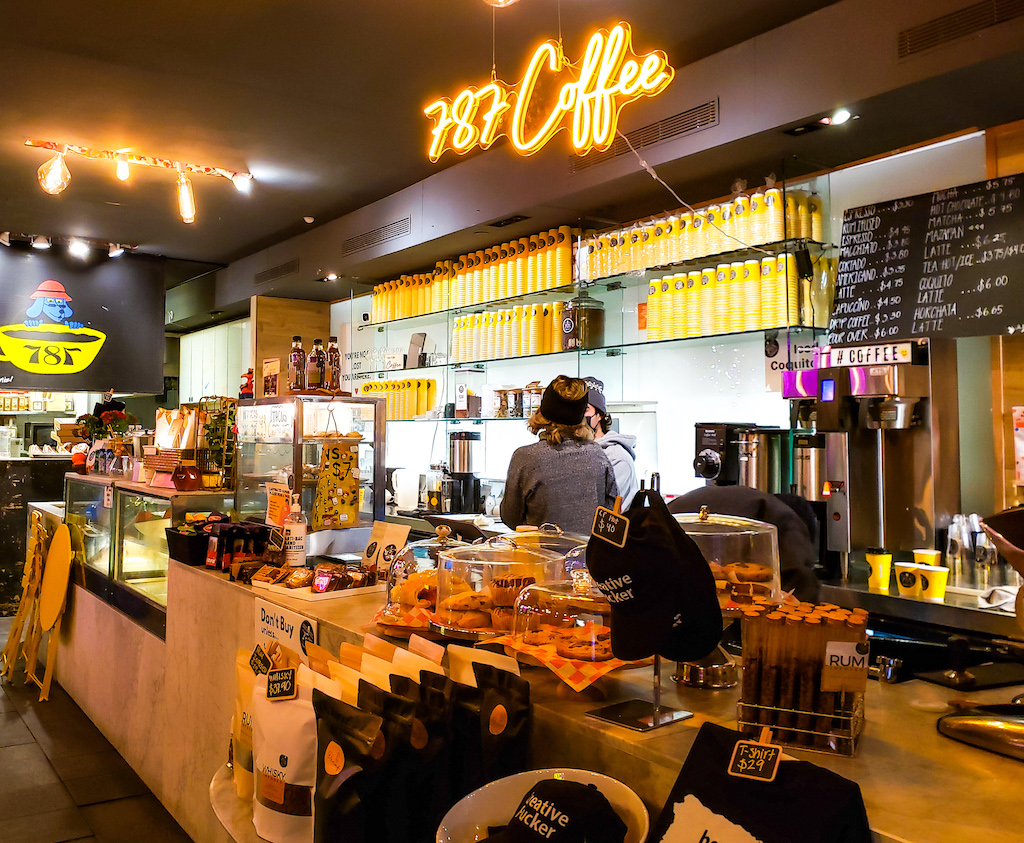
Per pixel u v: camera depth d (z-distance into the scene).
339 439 3.37
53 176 4.51
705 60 3.41
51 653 4.56
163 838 3.03
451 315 5.51
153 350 7.23
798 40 3.08
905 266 3.18
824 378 3.08
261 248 6.97
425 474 5.62
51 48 3.52
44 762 3.74
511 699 1.53
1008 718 1.30
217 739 2.81
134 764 3.64
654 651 1.29
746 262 3.71
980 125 3.13
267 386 3.83
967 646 1.75
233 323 8.24
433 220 4.99
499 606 1.81
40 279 6.76
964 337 3.00
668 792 1.26
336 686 1.75
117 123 4.32
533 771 1.34
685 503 2.71
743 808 1.06
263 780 1.83
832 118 3.07
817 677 1.28
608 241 4.20
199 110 4.16
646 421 4.47
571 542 2.11
